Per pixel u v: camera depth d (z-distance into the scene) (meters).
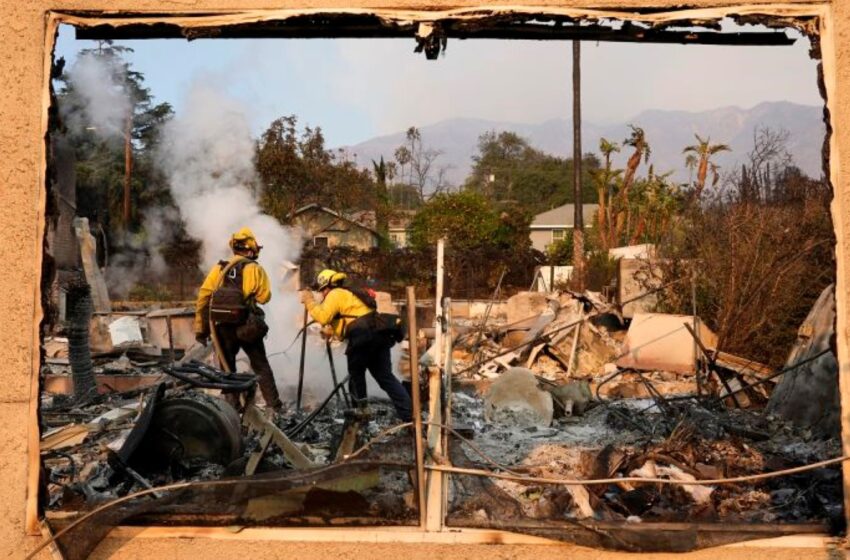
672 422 7.33
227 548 3.77
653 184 30.59
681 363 10.58
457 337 13.11
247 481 3.87
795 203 14.68
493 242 36.88
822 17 3.68
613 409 8.14
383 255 25.59
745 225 12.56
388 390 7.19
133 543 3.79
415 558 3.71
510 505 4.09
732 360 10.11
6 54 3.77
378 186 42.66
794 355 8.50
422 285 25.59
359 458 4.12
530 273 26.97
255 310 7.60
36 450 3.76
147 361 11.23
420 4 3.83
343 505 3.88
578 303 12.95
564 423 7.97
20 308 3.75
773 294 11.64
